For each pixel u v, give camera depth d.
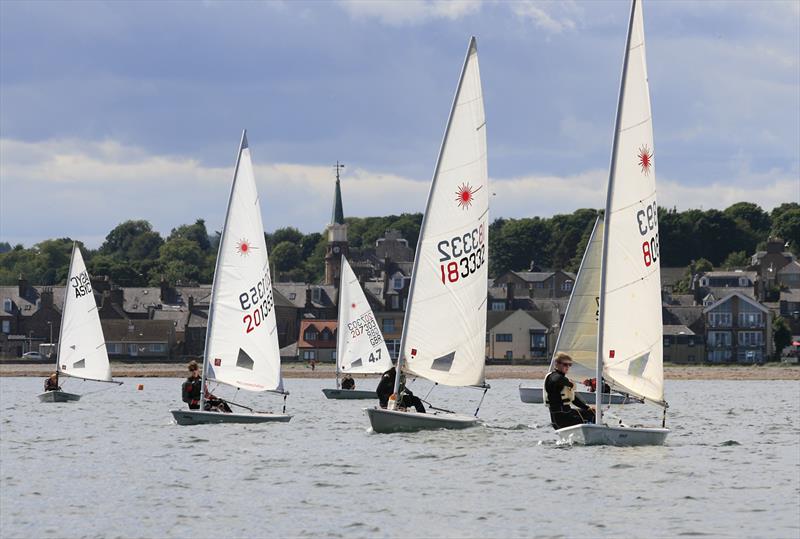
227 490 93.88
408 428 127.25
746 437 138.75
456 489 93.69
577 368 193.38
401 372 125.19
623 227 109.44
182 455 115.44
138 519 82.31
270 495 91.56
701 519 82.12
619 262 109.56
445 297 124.38
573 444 115.25
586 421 116.81
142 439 131.50
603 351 110.44
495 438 124.88
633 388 110.81
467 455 112.12
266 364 141.62
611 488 93.94
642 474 100.69
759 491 93.12
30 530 78.94
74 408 194.88
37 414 178.25
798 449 123.12
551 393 117.00
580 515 83.44
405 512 84.50
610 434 114.25
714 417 177.38
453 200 124.31
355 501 88.81
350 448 118.38
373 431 126.44
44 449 123.31
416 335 124.50
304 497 90.56
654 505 87.12
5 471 105.25
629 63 109.06
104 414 178.00
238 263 140.75
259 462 109.38
